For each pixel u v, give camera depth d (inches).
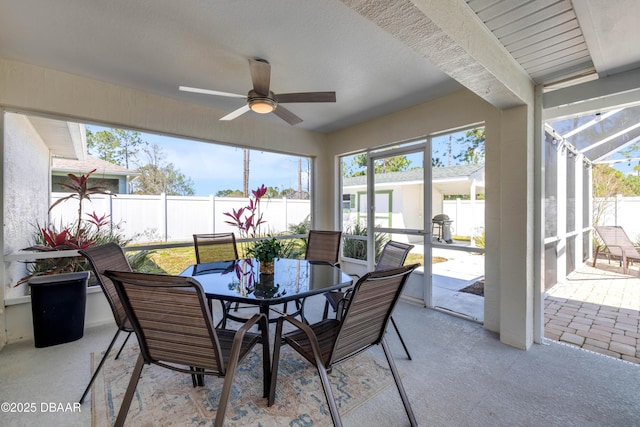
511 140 100.3
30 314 104.5
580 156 198.5
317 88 118.0
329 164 193.0
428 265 138.7
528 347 97.9
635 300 146.9
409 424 62.5
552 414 65.9
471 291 157.0
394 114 148.9
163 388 74.9
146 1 68.5
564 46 79.4
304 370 84.3
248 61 96.2
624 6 61.9
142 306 53.3
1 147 98.7
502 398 71.5
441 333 109.9
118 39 84.6
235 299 72.3
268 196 175.5
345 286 86.1
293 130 177.3
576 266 199.8
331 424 62.3
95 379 78.7
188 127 135.7
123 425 56.2
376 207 168.1
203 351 54.8
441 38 59.9
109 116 114.8
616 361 89.2
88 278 108.7
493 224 112.3
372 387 75.7
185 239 145.5
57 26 78.1
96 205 123.3
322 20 75.6
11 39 84.4
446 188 132.6
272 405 68.1
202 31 80.5
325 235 144.5
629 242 197.3
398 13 52.4
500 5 63.7
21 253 106.7
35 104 100.6
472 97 117.9
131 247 128.6
